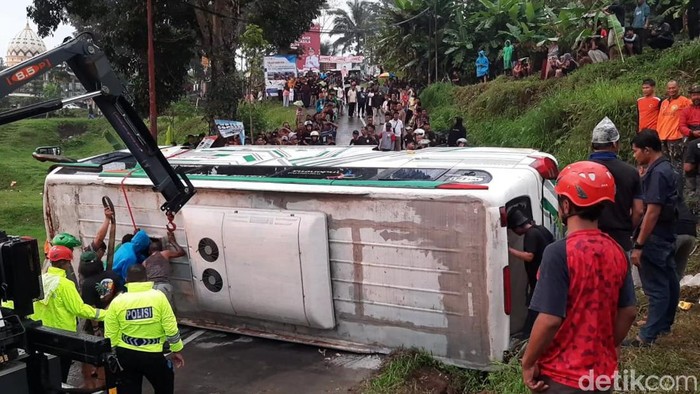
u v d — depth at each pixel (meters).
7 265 4.09
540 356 3.01
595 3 17.97
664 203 4.83
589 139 11.37
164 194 5.76
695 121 8.64
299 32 20.95
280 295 5.99
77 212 7.61
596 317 2.89
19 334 4.08
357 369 5.56
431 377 5.22
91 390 4.56
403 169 5.83
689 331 5.29
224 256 6.25
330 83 36.38
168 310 4.87
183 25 19.30
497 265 5.05
